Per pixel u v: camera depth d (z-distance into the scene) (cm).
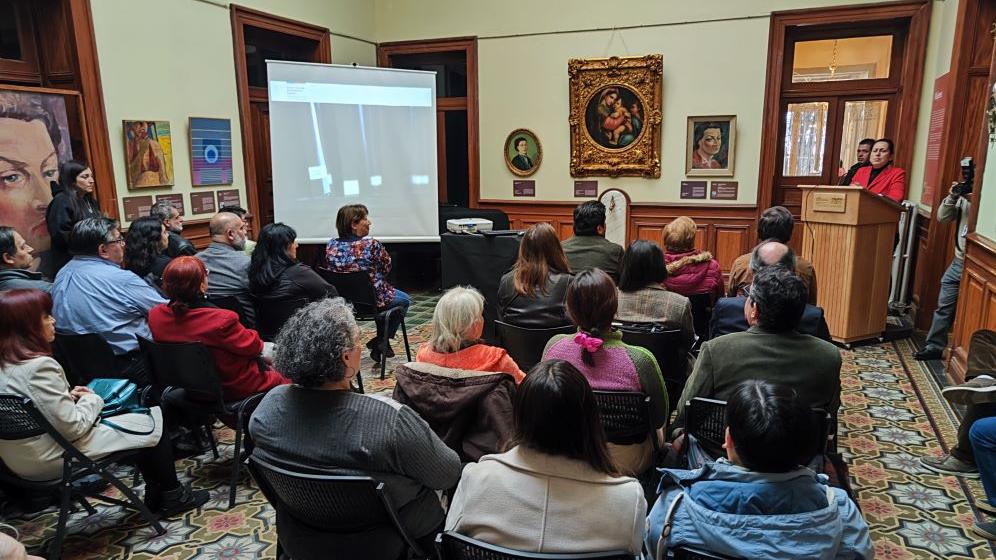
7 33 395
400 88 596
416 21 691
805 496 120
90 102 409
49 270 384
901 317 517
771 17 575
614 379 196
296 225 574
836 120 587
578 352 202
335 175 584
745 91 596
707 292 345
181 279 248
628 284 257
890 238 445
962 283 382
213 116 510
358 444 141
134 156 440
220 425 337
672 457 208
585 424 120
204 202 507
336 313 148
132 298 283
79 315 276
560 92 652
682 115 619
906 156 551
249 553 228
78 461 213
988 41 429
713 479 127
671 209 639
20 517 250
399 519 152
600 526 117
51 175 382
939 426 321
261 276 330
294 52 620
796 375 187
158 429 238
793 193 614
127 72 435
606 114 634
